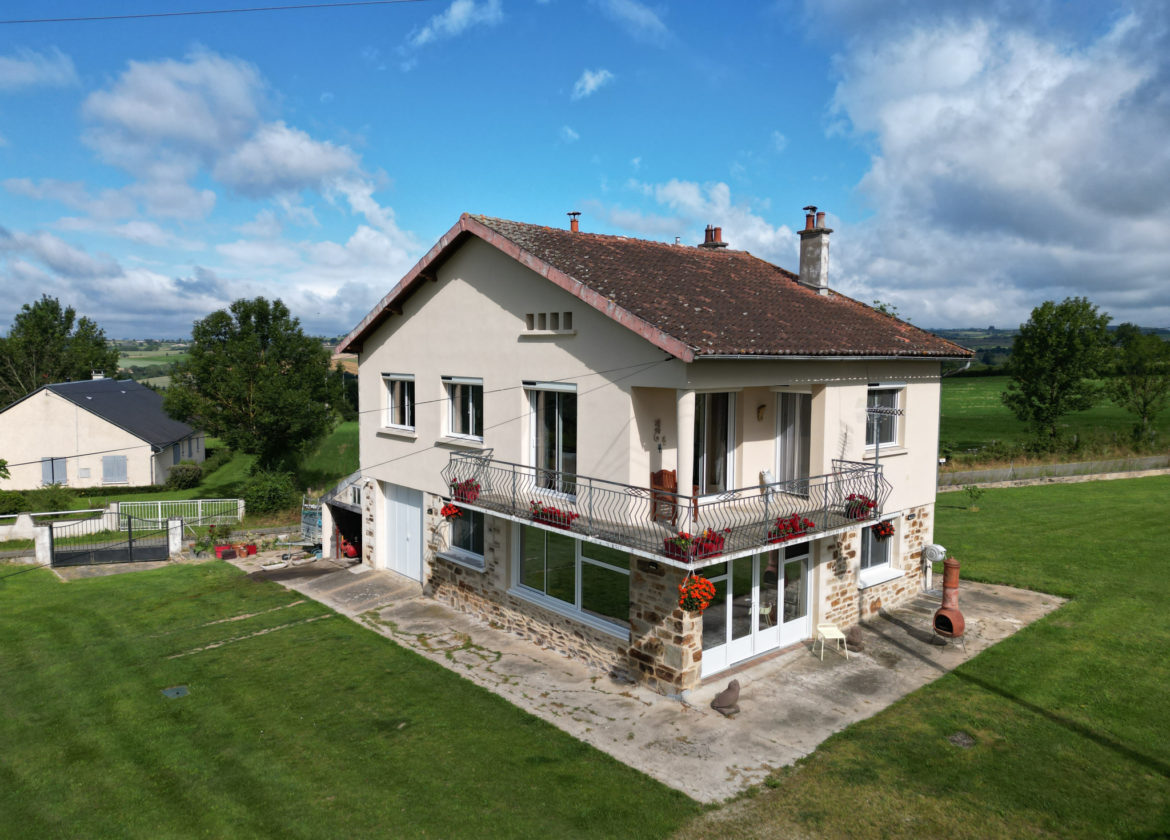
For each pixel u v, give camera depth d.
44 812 9.12
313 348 36.72
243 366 34.50
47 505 30.94
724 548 10.93
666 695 11.95
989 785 9.29
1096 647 13.49
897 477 15.70
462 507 14.77
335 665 13.43
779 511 13.17
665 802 9.02
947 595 13.83
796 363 12.75
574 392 13.18
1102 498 28.50
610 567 13.07
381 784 9.52
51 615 16.97
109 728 11.24
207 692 12.41
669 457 12.62
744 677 12.57
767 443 14.30
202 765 10.10
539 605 14.34
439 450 16.78
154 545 23.25
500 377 14.70
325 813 8.93
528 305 13.88
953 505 27.42
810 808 8.87
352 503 20.48
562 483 13.72
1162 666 12.62
